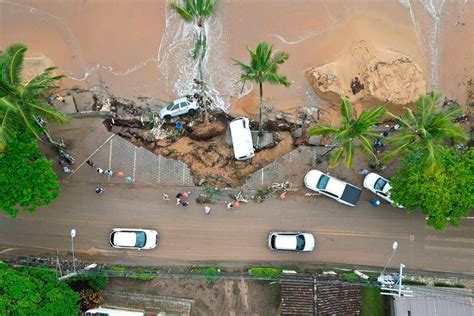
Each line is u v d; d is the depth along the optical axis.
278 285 37.84
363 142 31.83
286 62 42.59
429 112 32.19
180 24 42.81
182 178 39.47
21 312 30.69
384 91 40.28
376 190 38.62
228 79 42.22
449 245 39.12
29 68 41.31
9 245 38.44
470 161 34.56
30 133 33.44
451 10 43.53
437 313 35.91
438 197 33.50
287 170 39.75
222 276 37.97
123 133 41.25
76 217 38.88
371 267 38.97
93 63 42.25
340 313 35.84
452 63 42.91
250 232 39.03
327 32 43.03
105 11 42.97
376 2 43.53
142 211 39.09
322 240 39.06
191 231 38.94
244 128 39.41
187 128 41.72
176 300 37.88
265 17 43.12
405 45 42.94
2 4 42.94
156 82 42.16
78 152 39.59
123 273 37.66
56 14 42.88
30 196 33.12
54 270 36.28
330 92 40.97
